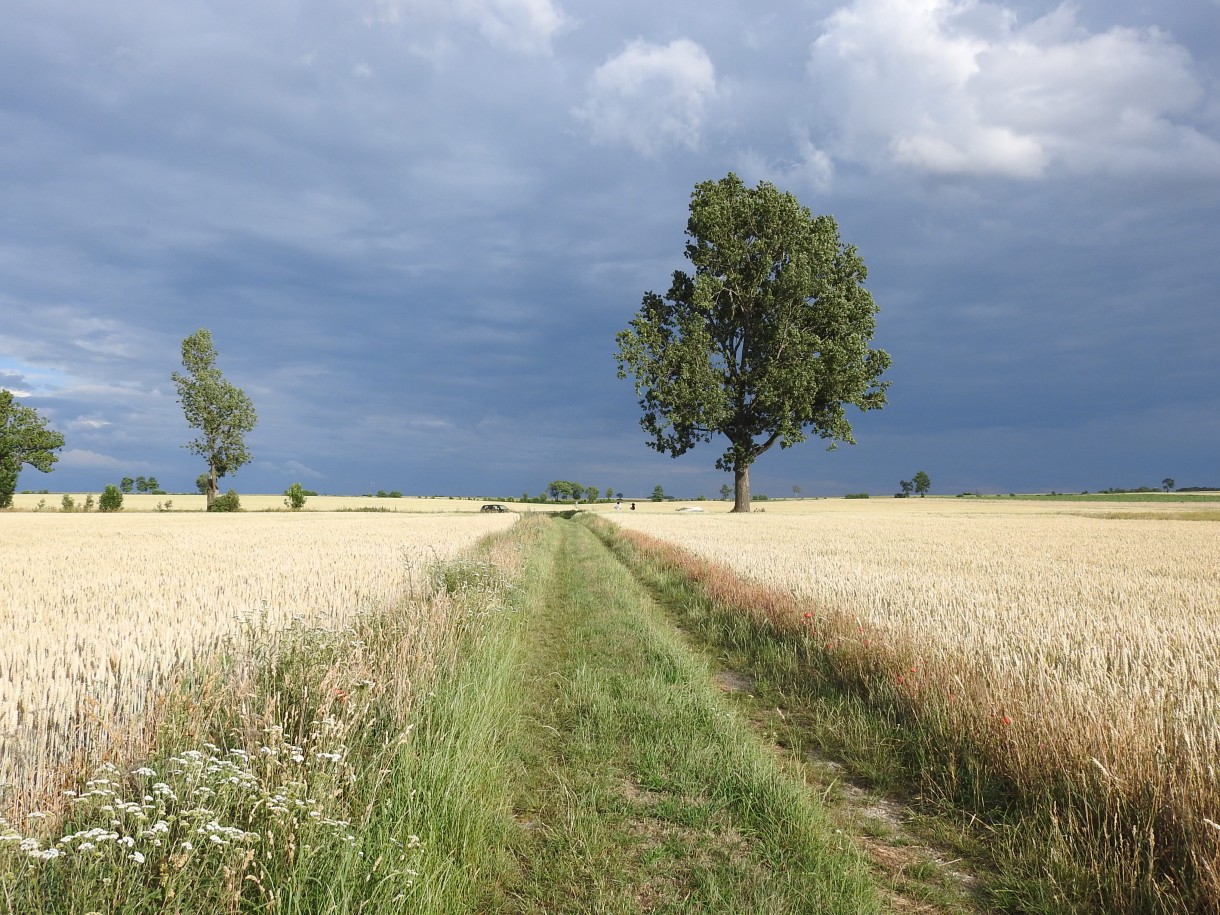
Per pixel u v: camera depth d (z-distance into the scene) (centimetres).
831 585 1229
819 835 427
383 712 498
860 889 368
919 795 502
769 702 744
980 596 1114
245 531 3178
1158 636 791
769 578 1355
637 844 418
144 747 380
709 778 504
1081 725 475
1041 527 3809
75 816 316
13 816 316
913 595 1113
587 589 1464
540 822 451
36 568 1443
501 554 1630
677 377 5084
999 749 504
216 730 443
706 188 5059
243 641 620
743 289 5131
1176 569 1606
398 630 712
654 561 1969
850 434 5134
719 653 985
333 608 873
